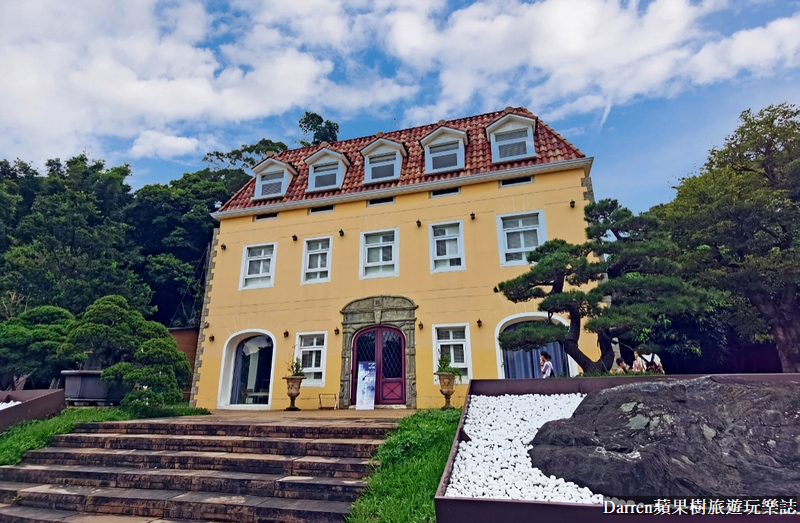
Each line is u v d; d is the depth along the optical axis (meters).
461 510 3.49
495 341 12.28
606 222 8.73
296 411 12.48
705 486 3.66
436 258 13.70
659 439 4.31
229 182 32.78
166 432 7.53
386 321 13.36
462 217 13.73
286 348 14.07
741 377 5.35
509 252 13.09
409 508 4.11
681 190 14.18
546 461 4.32
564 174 13.19
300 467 5.61
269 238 15.62
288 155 19.22
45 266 21.20
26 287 20.44
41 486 6.08
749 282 11.38
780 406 4.63
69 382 11.48
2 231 24.12
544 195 13.15
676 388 5.09
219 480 5.45
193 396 14.38
